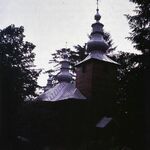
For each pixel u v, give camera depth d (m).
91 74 42.12
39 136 28.44
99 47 44.72
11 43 46.66
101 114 41.53
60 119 35.38
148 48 25.12
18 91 29.97
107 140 38.09
